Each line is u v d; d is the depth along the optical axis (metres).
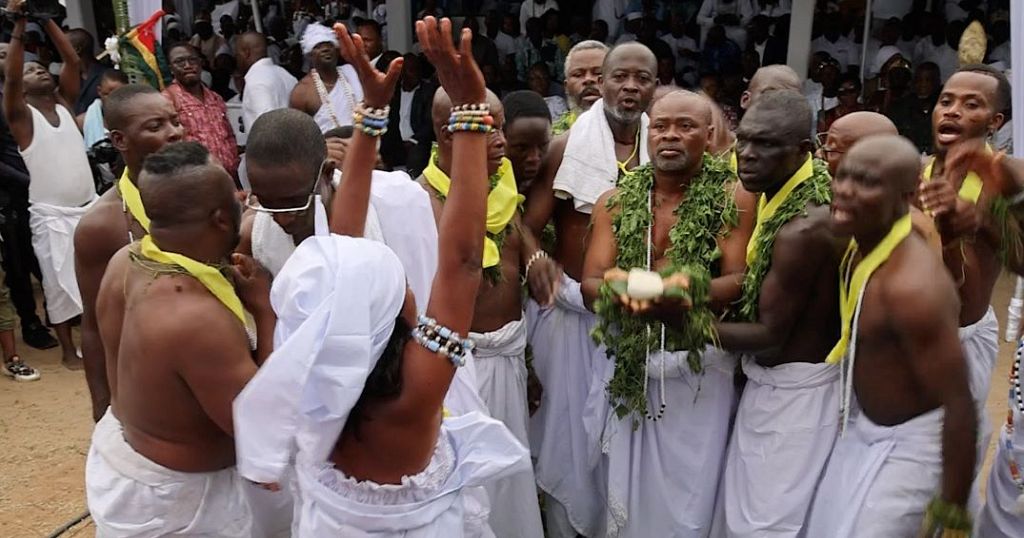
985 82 3.62
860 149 2.62
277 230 2.82
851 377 2.87
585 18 11.80
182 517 2.53
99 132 7.11
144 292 2.39
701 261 3.29
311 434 2.07
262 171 2.56
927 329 2.56
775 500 3.14
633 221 3.41
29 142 6.21
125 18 5.74
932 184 3.00
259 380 2.00
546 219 4.02
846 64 10.36
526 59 11.22
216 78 11.35
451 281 2.14
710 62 10.55
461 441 2.39
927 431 2.71
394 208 3.10
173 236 2.36
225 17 12.87
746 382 3.45
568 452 4.04
